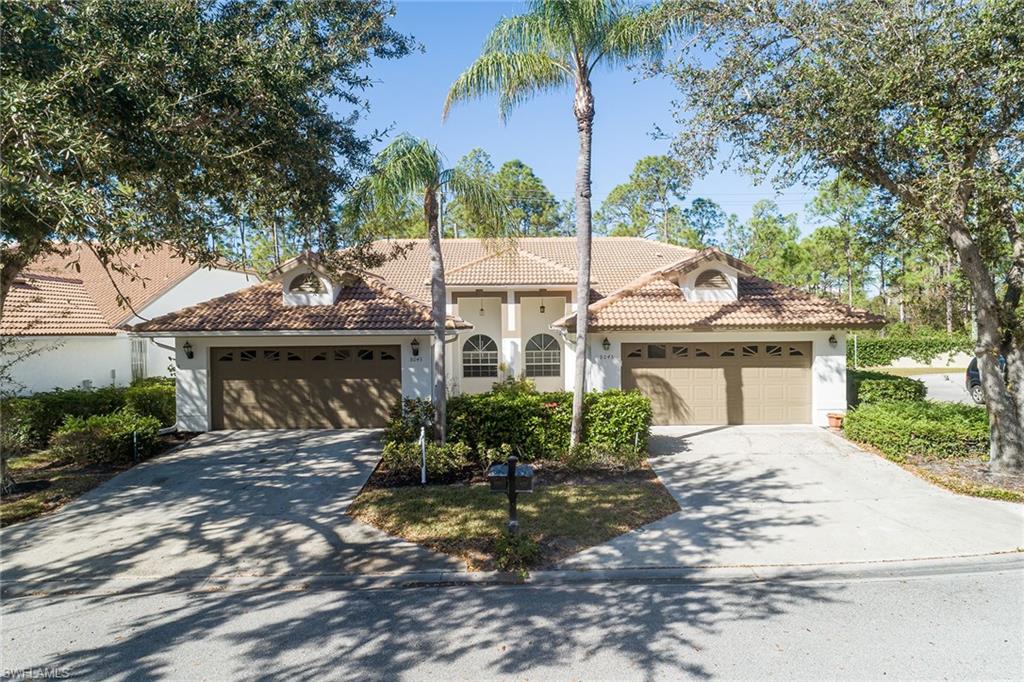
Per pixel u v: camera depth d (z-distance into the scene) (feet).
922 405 41.42
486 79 35.78
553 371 68.23
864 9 28.73
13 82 17.46
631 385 46.96
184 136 22.70
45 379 54.85
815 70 30.48
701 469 34.50
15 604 19.34
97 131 20.42
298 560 22.31
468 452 36.40
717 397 46.93
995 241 33.76
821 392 46.24
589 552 22.38
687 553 22.21
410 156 33.45
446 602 18.85
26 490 31.53
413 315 46.34
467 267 62.80
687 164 35.19
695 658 15.25
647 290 50.11
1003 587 19.45
